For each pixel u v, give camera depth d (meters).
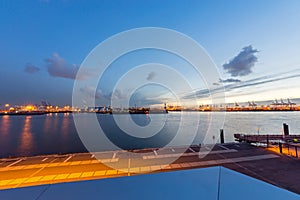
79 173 7.25
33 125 52.12
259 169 7.43
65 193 1.23
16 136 33.66
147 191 1.27
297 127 46.50
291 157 9.36
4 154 21.27
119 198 1.17
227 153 10.38
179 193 1.24
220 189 1.30
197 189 1.31
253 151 10.87
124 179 1.50
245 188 1.32
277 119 67.81
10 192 1.24
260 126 48.38
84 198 1.16
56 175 7.02
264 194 1.23
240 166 7.88
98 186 1.36
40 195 1.21
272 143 13.68
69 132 38.00
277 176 6.59
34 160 9.27
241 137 19.00
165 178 1.52
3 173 7.27
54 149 23.36
